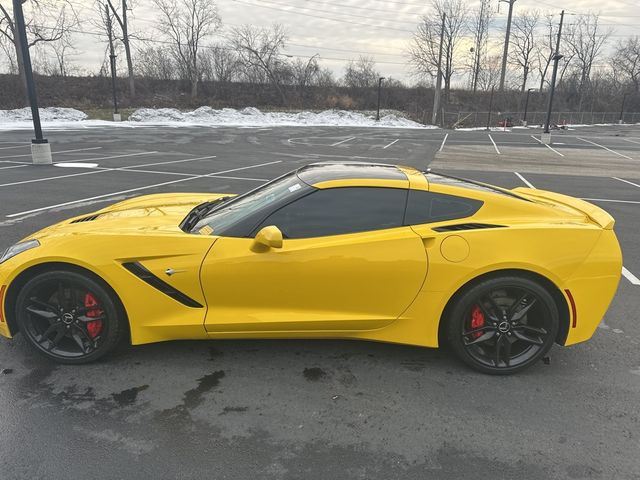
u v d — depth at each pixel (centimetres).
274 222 312
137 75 5266
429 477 230
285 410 280
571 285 307
